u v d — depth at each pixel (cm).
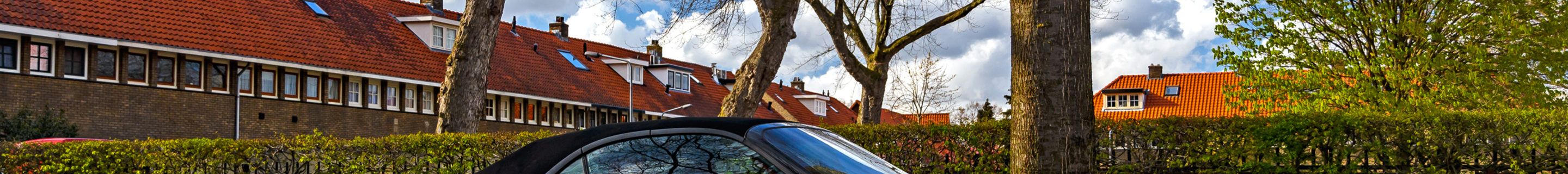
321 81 2677
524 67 3447
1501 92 1331
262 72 2544
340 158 878
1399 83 1407
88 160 860
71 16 2197
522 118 3278
